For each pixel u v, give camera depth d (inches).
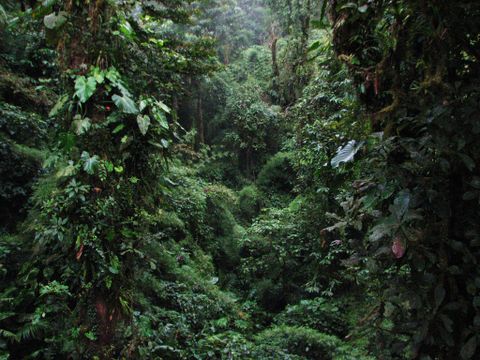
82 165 88.5
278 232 277.7
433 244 56.7
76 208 88.5
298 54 381.7
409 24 61.7
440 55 56.7
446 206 54.6
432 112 55.2
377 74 64.3
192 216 294.4
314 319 225.3
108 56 93.4
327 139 185.6
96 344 94.8
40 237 92.3
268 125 451.5
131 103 90.3
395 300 56.6
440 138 54.1
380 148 59.1
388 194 58.4
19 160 185.0
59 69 95.8
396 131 62.1
